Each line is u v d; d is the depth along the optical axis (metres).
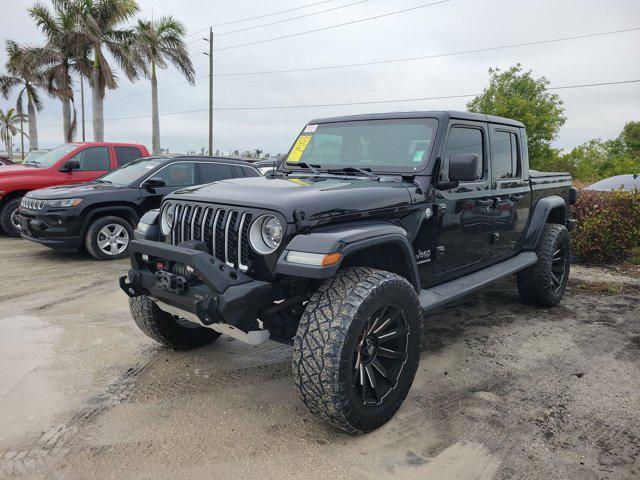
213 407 3.11
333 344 2.49
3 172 9.14
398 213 3.21
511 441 2.76
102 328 4.52
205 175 8.27
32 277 6.39
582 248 7.58
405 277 3.22
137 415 3.01
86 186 7.68
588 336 4.45
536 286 5.08
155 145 29.83
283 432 2.83
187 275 2.77
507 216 4.54
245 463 2.54
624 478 2.45
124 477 2.43
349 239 2.62
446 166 3.65
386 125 3.87
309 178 3.67
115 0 24.05
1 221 9.30
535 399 3.26
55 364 3.73
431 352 4.05
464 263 4.03
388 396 2.85
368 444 2.72
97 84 25.05
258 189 3.03
